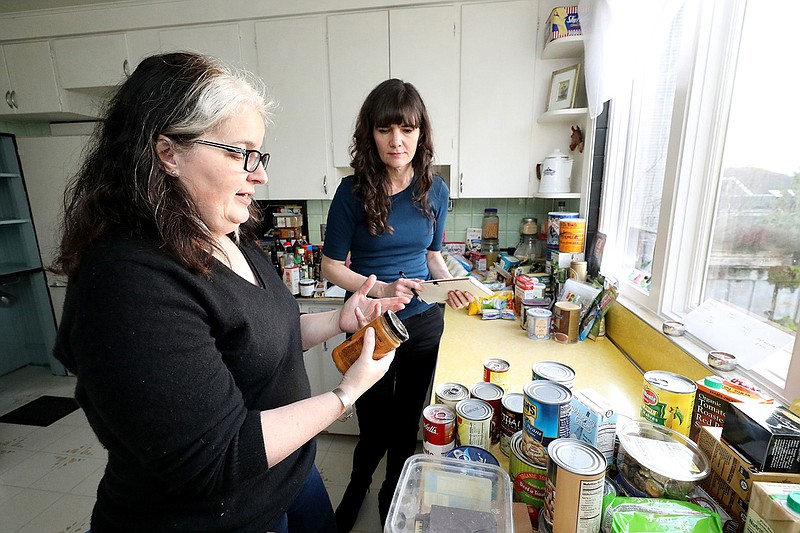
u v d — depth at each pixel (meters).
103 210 0.54
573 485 0.54
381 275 1.47
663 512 0.56
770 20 0.94
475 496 0.63
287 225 2.47
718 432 0.65
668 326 1.10
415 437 1.61
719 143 1.10
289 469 0.76
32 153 2.63
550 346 1.37
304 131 2.24
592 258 1.82
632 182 1.65
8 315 3.02
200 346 0.54
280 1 2.09
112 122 0.56
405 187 1.42
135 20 2.22
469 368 1.19
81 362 0.49
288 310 0.79
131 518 0.64
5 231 2.86
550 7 1.92
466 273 1.99
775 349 0.83
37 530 1.62
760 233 0.95
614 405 0.97
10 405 2.59
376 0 2.02
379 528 1.61
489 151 2.12
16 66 2.39
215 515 0.64
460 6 1.99
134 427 0.48
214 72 0.58
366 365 0.71
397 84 1.26
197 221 0.58
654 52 1.46
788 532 0.47
